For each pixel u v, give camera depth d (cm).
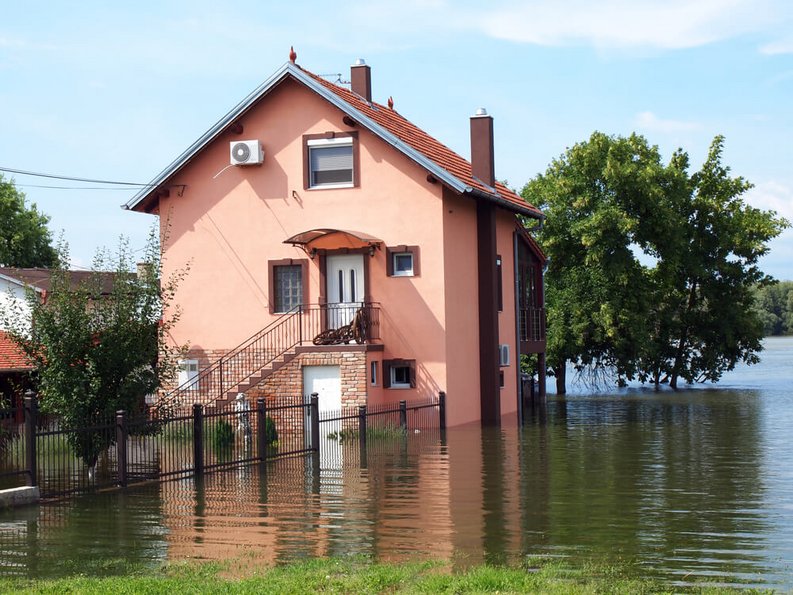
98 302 1838
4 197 5588
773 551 1097
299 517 1343
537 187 4450
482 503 1434
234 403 2441
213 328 2800
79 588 960
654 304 4562
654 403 3528
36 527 1318
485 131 3058
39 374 1817
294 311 2741
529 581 943
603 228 4106
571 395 4169
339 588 933
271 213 2767
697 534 1194
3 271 3581
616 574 991
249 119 2789
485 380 2883
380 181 2683
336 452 2089
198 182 2830
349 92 3036
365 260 2684
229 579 998
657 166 4322
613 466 1831
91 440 1752
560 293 4309
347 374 2522
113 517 1380
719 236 4631
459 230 2769
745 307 4709
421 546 1141
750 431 2448
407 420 2609
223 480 1711
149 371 1886
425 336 2636
